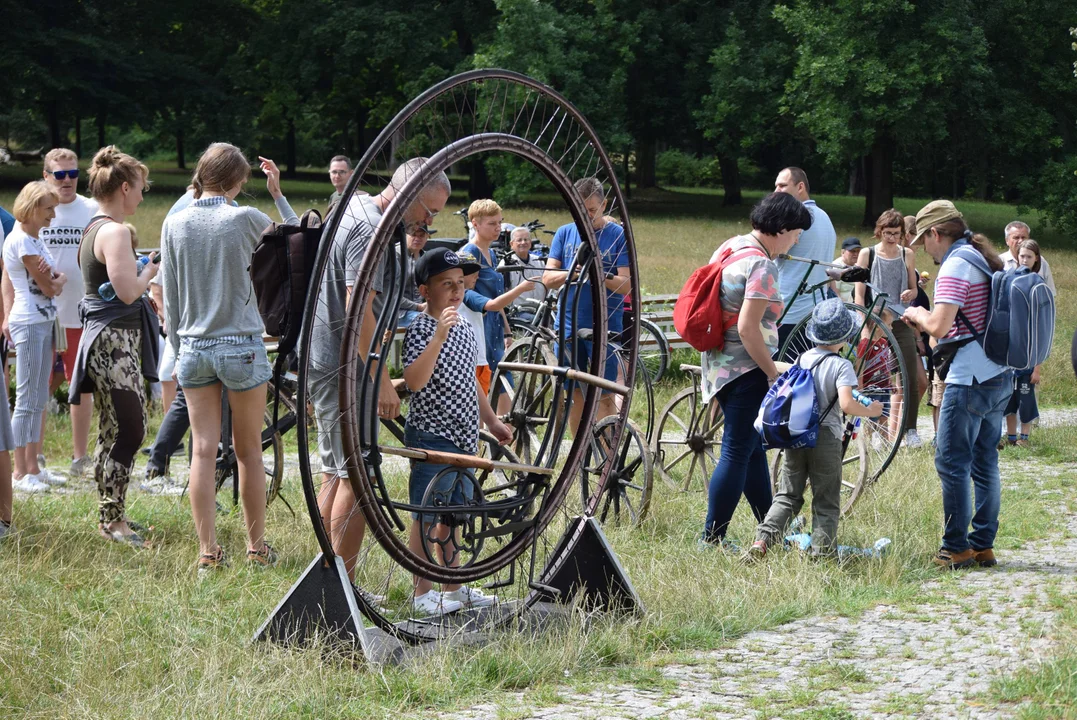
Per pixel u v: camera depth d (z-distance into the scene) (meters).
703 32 37.84
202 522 5.12
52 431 8.62
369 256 3.78
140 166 5.59
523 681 3.89
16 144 54.00
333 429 4.50
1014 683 3.71
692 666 4.07
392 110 42.38
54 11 39.75
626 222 4.88
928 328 5.39
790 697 3.69
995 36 32.03
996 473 5.54
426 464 4.42
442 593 4.62
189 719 3.41
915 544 5.81
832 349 5.43
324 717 3.51
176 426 6.67
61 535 5.42
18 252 6.54
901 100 29.84
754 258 5.45
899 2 30.11
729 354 5.59
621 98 35.59
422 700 3.70
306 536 5.64
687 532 6.15
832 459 5.45
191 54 43.66
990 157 33.22
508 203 34.88
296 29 39.97
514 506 4.54
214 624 4.27
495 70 4.02
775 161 57.88
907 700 3.61
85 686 3.63
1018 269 5.46
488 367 7.15
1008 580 5.27
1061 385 11.98
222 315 4.98
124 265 5.36
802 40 33.03
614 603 4.61
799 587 4.94
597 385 4.73
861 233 31.28
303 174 53.00
